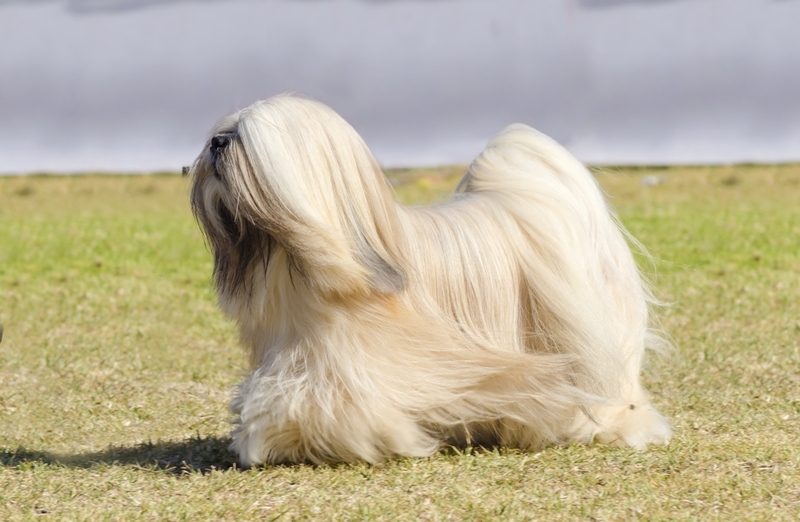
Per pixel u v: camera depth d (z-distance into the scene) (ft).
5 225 86.22
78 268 65.10
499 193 26.09
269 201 21.18
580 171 26.73
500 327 24.61
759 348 39.55
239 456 24.61
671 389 33.32
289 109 21.79
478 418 24.21
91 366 38.37
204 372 37.47
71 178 121.70
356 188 22.13
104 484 22.91
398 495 21.44
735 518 19.83
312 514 20.42
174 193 112.57
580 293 24.62
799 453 24.47
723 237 74.38
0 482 23.21
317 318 22.52
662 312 47.88
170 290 57.06
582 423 25.39
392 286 22.56
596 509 20.45
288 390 22.67
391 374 23.03
